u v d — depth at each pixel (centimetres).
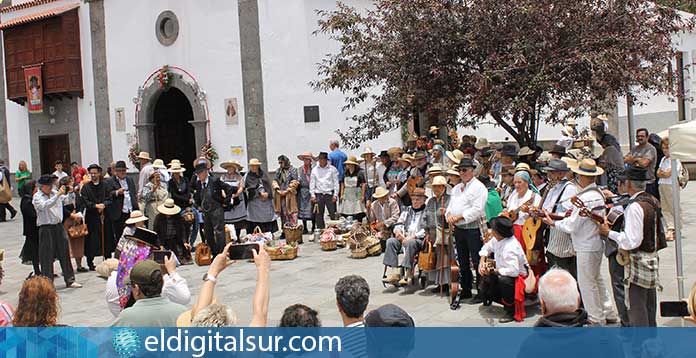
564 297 421
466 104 1409
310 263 1214
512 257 800
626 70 1180
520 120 1443
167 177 1409
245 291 1040
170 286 616
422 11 1305
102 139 2328
